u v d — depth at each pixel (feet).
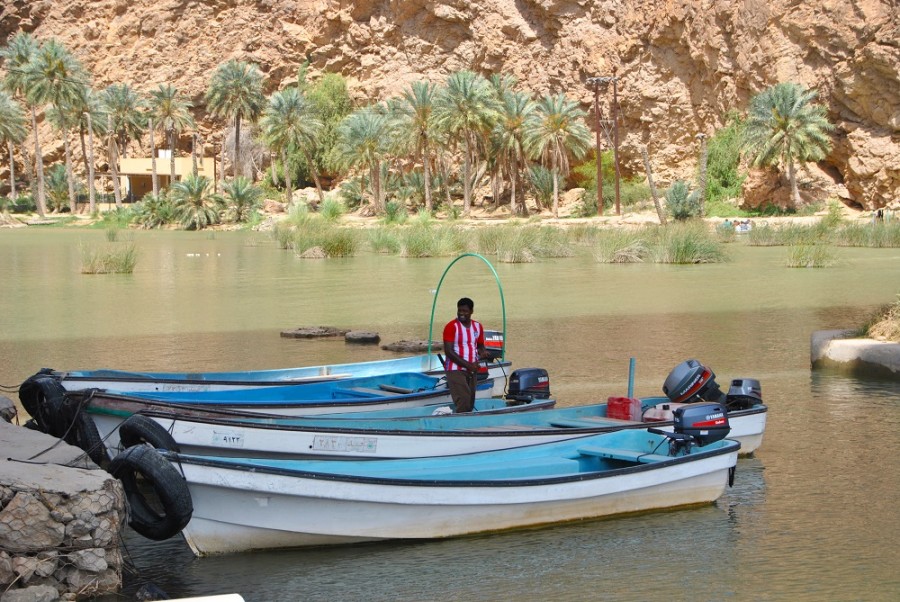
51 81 282.77
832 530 24.93
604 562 22.99
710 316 66.69
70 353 53.01
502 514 25.05
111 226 244.42
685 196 200.54
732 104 242.37
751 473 30.12
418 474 25.30
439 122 230.27
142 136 357.41
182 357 51.78
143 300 80.43
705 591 21.12
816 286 86.07
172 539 24.93
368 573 22.41
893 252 133.59
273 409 32.01
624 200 239.09
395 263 122.21
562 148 228.84
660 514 26.66
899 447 32.68
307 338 59.31
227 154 332.39
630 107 264.72
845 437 34.12
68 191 319.88
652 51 260.42
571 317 66.74
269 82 339.98
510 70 292.81
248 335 60.49
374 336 57.67
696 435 27.55
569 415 31.55
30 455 23.71
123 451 23.16
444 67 307.99
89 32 374.02
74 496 20.68
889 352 44.16
